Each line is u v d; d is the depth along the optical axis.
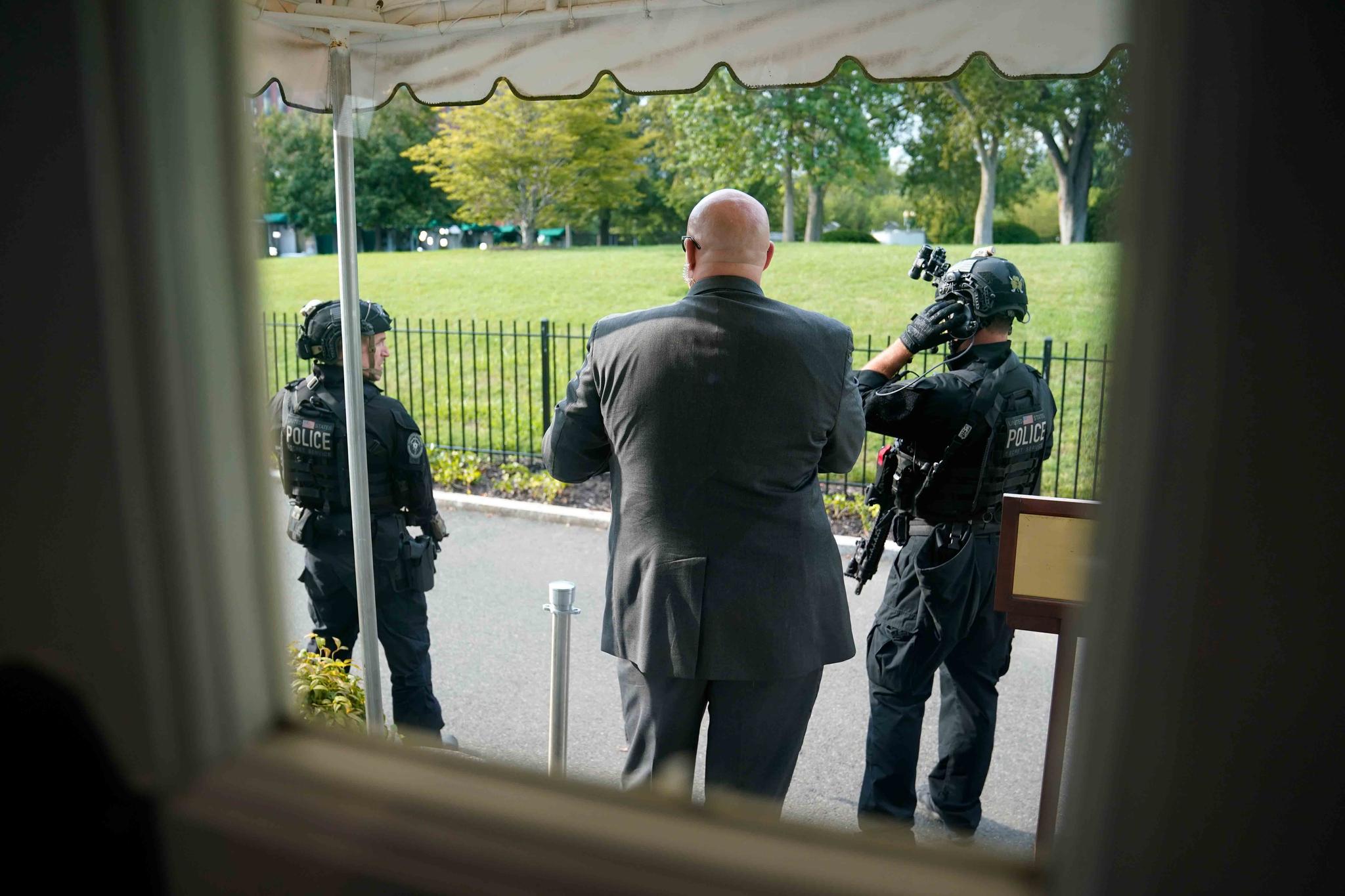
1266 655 0.61
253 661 1.02
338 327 3.41
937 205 35.38
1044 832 1.58
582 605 5.82
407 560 3.56
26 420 0.91
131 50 0.84
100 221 0.85
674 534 2.30
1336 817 0.61
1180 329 0.60
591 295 21.78
